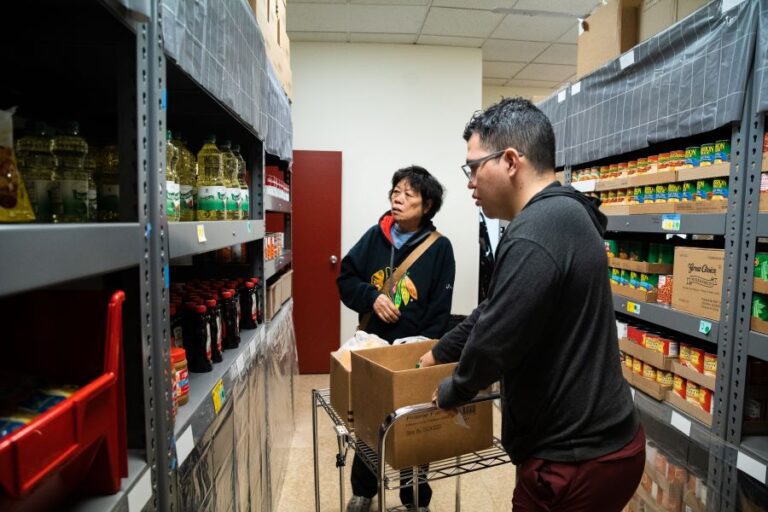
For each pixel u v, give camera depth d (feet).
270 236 7.35
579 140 7.30
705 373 4.96
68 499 2.10
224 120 5.43
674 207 5.40
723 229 4.64
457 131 13.71
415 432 3.83
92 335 2.24
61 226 1.67
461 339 4.14
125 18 2.21
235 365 4.58
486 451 4.53
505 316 3.03
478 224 14.01
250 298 6.01
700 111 4.84
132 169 2.40
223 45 3.82
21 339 2.26
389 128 13.55
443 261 6.70
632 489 3.40
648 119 5.66
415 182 6.50
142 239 2.43
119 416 2.21
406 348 4.75
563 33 12.76
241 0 4.44
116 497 2.15
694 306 5.10
